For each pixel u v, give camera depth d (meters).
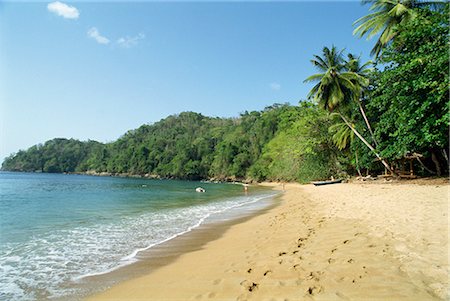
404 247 5.29
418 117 15.98
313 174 41.78
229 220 13.45
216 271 5.68
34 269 6.68
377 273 4.33
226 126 118.12
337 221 9.02
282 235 8.32
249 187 48.84
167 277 5.81
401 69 16.09
